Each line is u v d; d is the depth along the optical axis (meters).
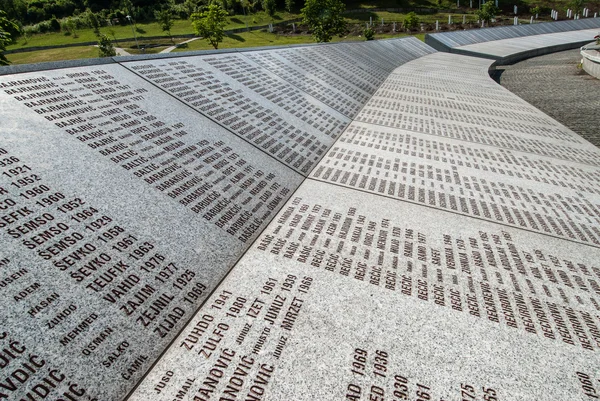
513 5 66.06
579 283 4.26
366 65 16.38
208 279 3.87
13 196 3.50
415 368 3.10
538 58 29.42
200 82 7.41
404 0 70.31
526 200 6.23
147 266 3.65
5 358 2.56
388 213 5.48
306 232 4.86
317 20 35.22
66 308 3.00
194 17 41.47
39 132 4.28
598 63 18.83
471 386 2.98
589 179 7.23
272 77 9.73
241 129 6.72
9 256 3.08
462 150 8.37
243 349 3.15
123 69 6.32
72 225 3.58
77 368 2.72
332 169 6.89
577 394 2.97
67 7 67.88
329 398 2.81
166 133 5.50
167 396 2.75
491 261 4.55
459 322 3.60
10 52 43.16
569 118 12.32
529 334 3.51
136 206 4.14
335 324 3.46
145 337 3.12
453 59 24.52
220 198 4.96
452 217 5.51
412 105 12.05
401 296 3.87
